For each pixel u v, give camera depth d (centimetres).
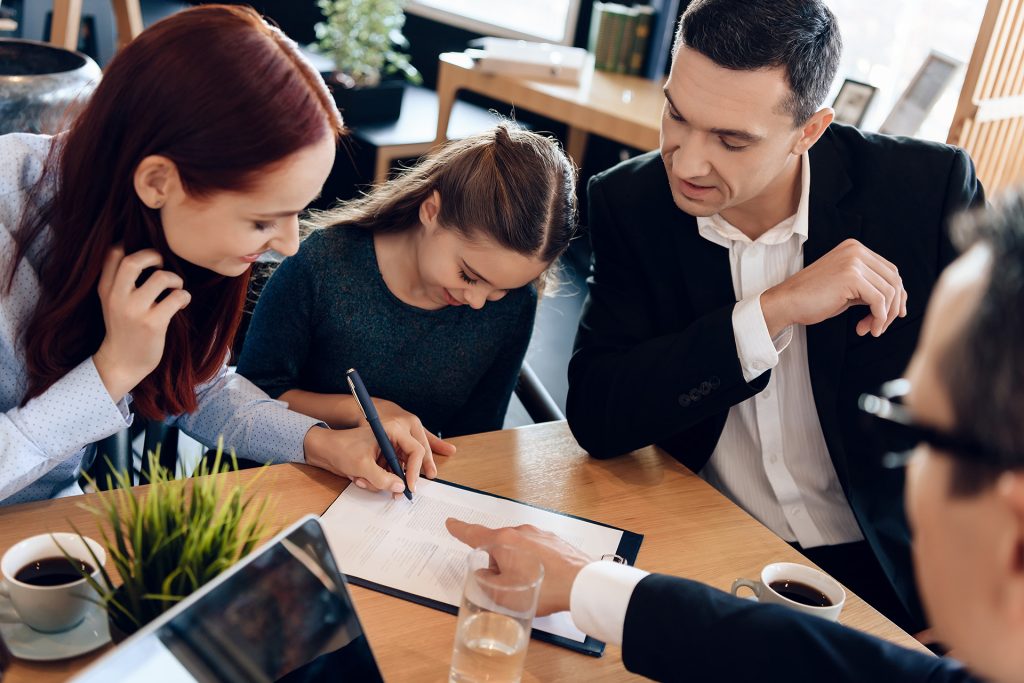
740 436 167
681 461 169
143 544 91
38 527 116
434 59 482
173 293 118
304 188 111
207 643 85
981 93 230
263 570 90
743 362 145
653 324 166
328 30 414
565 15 440
